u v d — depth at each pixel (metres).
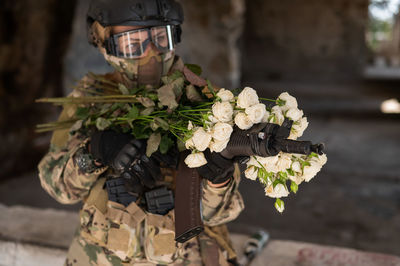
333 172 5.97
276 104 1.15
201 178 1.22
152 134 1.24
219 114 1.09
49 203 4.93
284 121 1.10
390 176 5.75
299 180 1.13
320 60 16.30
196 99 1.28
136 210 1.33
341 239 4.10
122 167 1.24
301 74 16.52
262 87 14.67
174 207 1.27
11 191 5.21
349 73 16.17
